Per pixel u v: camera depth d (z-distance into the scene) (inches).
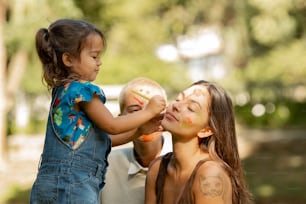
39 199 99.2
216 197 91.8
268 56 761.0
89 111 100.1
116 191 114.5
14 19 486.9
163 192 98.1
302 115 728.3
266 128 697.0
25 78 605.6
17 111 637.9
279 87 766.5
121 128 100.0
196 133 96.0
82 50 102.1
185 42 898.1
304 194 312.0
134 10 641.0
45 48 103.3
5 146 469.1
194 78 796.6
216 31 919.0
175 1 743.1
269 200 301.0
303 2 692.7
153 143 111.2
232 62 924.6
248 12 776.3
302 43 730.2
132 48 664.4
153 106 101.7
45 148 101.6
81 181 98.2
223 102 96.8
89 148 100.3
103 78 606.5
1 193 344.8
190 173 95.3
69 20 104.4
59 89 102.6
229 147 96.7
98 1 599.2
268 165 415.5
